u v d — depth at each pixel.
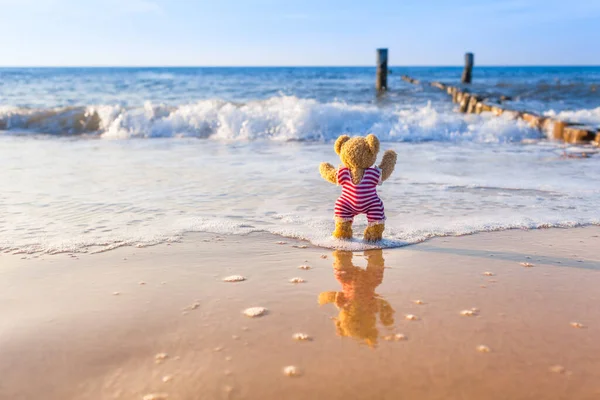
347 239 1.27
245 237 1.29
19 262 1.09
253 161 2.55
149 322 0.80
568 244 1.25
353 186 1.23
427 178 2.08
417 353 0.71
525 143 3.37
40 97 8.18
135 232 1.31
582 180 2.04
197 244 1.23
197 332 0.77
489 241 1.27
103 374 0.65
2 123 4.11
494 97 6.31
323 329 0.78
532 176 2.14
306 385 0.62
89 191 1.81
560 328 0.79
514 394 0.61
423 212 1.55
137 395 0.61
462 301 0.90
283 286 0.96
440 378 0.64
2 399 0.60
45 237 1.26
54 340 0.74
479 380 0.64
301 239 1.28
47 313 0.83
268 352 0.71
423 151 2.97
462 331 0.78
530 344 0.73
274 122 3.84
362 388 0.62
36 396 0.61
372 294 0.93
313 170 2.28
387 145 3.29
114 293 0.92
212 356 0.70
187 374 0.65
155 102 7.11
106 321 0.81
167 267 1.06
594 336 0.76
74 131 4.03
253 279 1.00
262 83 13.03
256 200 1.69
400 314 0.84
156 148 3.10
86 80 14.98
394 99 7.43
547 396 0.60
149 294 0.92
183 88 10.65
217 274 1.03
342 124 3.85
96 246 1.20
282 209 1.57
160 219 1.45
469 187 1.91
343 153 1.23
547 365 0.68
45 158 2.62
